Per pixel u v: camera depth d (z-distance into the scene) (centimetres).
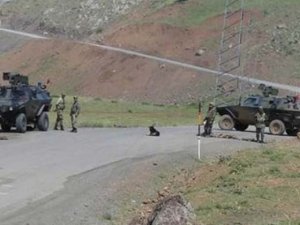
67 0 18188
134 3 16562
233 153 2730
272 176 1988
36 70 13975
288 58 11038
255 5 13075
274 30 12038
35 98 3891
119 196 1867
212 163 2494
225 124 4288
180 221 1291
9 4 19738
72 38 16238
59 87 12962
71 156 2656
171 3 14975
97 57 13412
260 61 11000
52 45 14712
